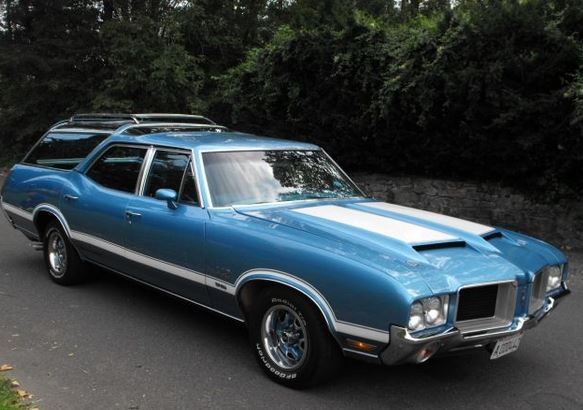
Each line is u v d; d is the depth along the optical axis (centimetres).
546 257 412
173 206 459
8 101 1825
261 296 397
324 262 356
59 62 1681
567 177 903
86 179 573
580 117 780
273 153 509
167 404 366
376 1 1850
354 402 374
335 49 1099
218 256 418
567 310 587
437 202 1067
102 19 1808
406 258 350
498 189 988
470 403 379
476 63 914
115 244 520
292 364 389
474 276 348
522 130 898
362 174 1189
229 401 371
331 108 1153
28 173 655
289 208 449
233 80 1362
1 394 359
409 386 400
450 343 335
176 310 547
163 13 1794
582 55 846
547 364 448
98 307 552
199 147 472
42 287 614
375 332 334
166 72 1577
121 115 636
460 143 988
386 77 1038
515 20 879
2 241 836
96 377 403
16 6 1702
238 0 1883
